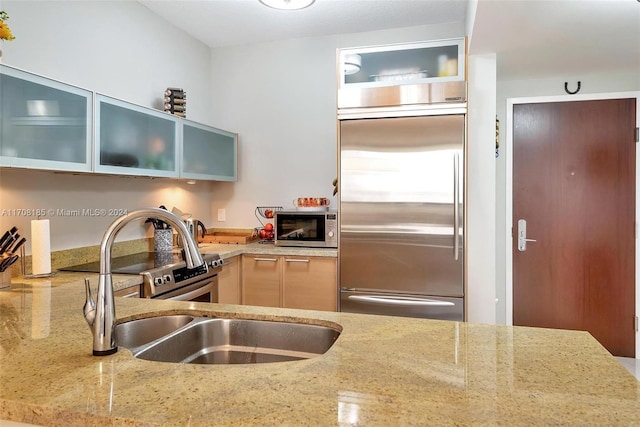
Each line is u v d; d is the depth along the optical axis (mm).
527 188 3348
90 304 1003
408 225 2832
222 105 3943
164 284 2283
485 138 2791
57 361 950
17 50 2113
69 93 2000
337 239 3062
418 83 2834
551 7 2010
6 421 777
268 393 781
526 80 3316
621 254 3195
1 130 1684
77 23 2477
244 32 3578
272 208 3820
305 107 3721
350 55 2963
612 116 3195
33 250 2115
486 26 2244
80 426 719
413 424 670
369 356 976
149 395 777
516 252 3377
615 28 2268
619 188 3191
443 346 1051
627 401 753
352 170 2928
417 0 2992
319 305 3055
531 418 691
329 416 696
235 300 3143
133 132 2443
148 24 3107
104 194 2705
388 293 2889
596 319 3250
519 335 1146
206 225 3879
